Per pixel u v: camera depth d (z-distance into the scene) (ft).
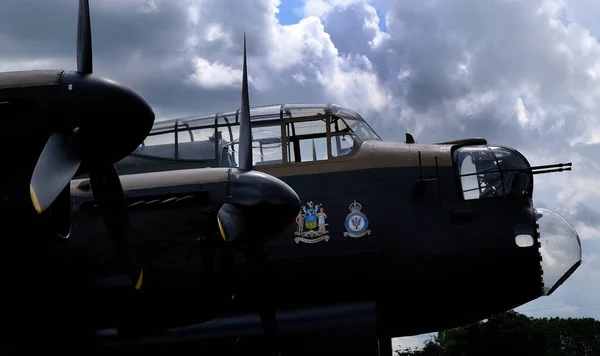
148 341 40.98
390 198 41.63
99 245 39.14
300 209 38.78
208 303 38.93
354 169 42.37
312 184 42.29
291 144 43.93
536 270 41.22
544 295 42.09
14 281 36.45
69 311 39.88
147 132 31.14
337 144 43.52
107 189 33.32
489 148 43.29
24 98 30.50
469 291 41.37
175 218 38.45
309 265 41.11
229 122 45.11
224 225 35.96
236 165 44.50
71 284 39.19
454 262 40.75
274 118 44.50
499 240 40.96
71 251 39.04
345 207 41.63
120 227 33.94
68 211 33.35
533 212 41.86
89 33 31.60
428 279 40.93
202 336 41.09
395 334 43.86
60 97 30.45
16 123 30.63
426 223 41.27
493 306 42.34
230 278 38.40
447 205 41.52
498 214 41.45
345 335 40.65
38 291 37.99
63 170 30.22
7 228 32.89
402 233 41.14
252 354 41.27
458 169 42.24
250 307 41.32
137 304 39.11
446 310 42.14
